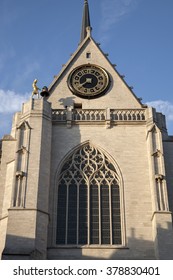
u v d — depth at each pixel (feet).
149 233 142.72
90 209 149.69
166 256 133.39
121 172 155.63
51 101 179.63
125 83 185.57
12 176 153.38
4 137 166.61
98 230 145.59
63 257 138.10
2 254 128.98
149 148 157.17
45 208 142.82
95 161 159.22
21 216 138.00
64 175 156.35
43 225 139.13
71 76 186.29
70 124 166.61
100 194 152.56
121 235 144.05
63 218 147.84
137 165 157.17
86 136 164.35
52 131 165.17
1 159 160.97
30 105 165.27
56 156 159.02
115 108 175.94
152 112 167.94
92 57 193.98
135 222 144.87
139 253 138.92
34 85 179.11
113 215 148.56
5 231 140.77
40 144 155.12
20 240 133.08
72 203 150.82
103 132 165.58
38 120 161.38
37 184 145.48
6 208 146.92
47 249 139.13
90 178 155.43
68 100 179.93
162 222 139.64
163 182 147.95
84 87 183.21
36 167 149.28
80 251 139.54
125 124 167.53
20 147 153.99
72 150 160.97
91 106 178.60
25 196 142.51
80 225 146.51
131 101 180.55
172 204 152.87
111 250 139.74
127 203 148.87
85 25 245.24
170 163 162.09
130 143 162.61
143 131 165.78
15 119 176.86
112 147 161.68
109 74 187.73
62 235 144.66
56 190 152.05
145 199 149.38
